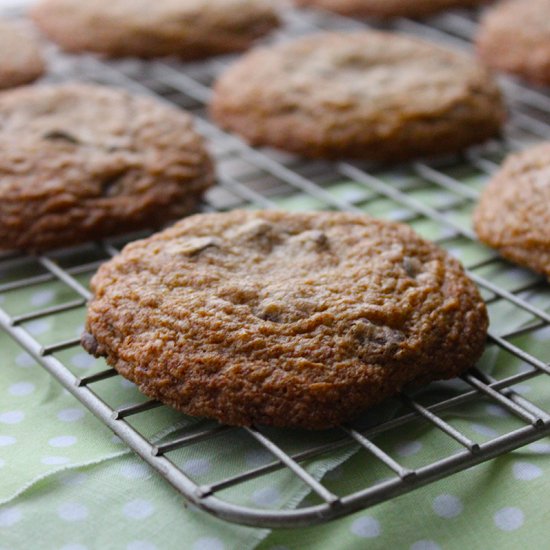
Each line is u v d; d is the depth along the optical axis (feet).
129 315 1.06
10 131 1.29
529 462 1.02
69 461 1.02
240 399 1.01
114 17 1.55
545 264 1.18
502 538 0.98
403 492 0.96
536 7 1.60
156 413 1.06
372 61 1.48
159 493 1.00
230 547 0.97
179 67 1.65
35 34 1.67
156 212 1.25
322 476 1.01
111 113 1.34
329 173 1.39
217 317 1.05
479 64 1.50
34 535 0.98
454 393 1.07
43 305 1.18
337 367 1.03
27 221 1.21
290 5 1.78
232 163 1.41
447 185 1.34
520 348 1.12
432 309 1.07
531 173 1.25
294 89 1.41
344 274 1.09
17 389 1.10
